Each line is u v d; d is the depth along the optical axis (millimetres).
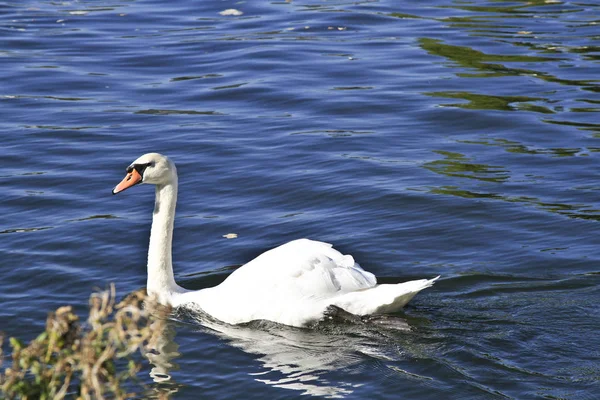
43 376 7344
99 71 24016
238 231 15648
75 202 16719
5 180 17578
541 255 14422
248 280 12781
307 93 22281
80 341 7250
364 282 12562
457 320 12320
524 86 22359
